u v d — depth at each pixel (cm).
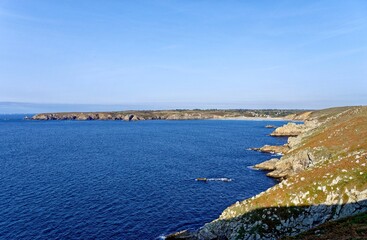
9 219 5188
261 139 17900
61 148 14200
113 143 16262
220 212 5688
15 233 4666
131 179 8031
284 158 8988
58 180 7850
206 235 4500
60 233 4697
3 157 11500
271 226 4047
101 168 9450
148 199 6359
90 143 16262
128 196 6544
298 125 19900
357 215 3256
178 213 5606
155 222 5191
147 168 9481
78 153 12600
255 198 4575
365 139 5997
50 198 6338
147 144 15762
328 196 3891
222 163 10325
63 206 5859
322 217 3791
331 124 10238
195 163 10338
